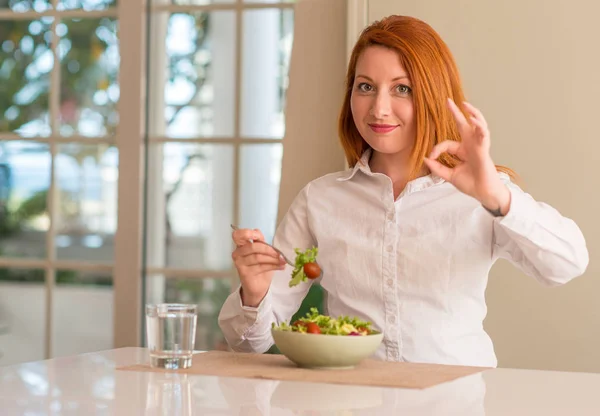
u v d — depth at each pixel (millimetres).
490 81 2568
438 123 1722
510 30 2555
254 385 1156
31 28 3838
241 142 3162
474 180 1400
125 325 3248
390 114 1712
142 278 3238
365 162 1841
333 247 1813
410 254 1736
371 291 1759
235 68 3176
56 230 3598
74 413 962
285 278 1833
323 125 2805
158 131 3260
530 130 2541
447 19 2600
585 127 2502
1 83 3939
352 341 1277
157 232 3252
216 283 3188
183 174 3229
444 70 1735
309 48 2818
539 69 2533
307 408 995
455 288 1720
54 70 3621
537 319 2529
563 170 2514
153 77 3264
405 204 1771
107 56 3844
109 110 3828
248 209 3154
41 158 3807
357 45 1806
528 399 1076
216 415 952
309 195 1891
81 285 3674
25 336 3721
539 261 1544
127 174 3258
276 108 3131
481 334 1743
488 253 1739
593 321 2486
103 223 3730
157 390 1113
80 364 1348
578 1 2508
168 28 3258
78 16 3582
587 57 2504
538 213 1493
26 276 3721
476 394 1108
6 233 3871
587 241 2492
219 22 3195
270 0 3127
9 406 1005
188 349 1302
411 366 1358
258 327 1621
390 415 960
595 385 1190
